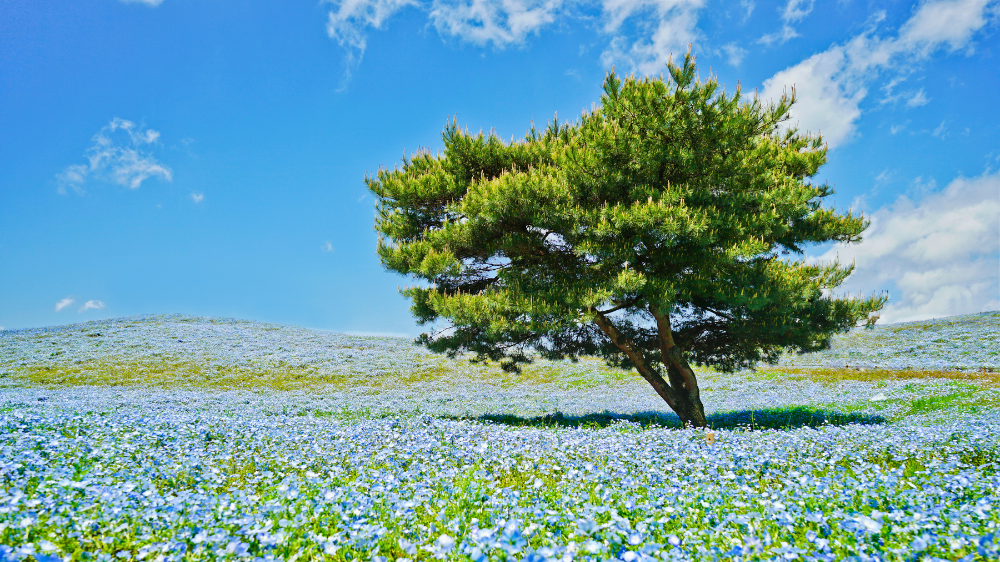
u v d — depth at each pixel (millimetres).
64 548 3936
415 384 33188
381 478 6594
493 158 15125
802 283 12906
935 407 17359
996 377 26797
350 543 4340
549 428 13164
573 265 14117
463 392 30000
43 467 6059
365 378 33812
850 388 25906
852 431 10602
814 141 16547
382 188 15531
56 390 23594
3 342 36406
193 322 46969
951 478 6137
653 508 5332
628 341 15203
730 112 12820
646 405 23219
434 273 13258
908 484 6055
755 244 12094
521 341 16984
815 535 4527
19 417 9242
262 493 6141
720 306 14742
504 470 7641
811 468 7328
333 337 48688
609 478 6871
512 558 3881
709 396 27297
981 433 9594
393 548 4504
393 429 10906
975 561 3781
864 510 5164
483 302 12742
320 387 30438
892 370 32250
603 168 12734
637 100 12781
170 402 19047
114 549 4082
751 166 13484
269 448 8844
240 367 33188
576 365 40188
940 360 34344
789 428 13938
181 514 4820
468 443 9133
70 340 37344
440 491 6336
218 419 11523
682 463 7613
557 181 12742
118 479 6094
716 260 12539
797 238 15336
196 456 7664
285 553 4211
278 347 40531
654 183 13305
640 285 11977
